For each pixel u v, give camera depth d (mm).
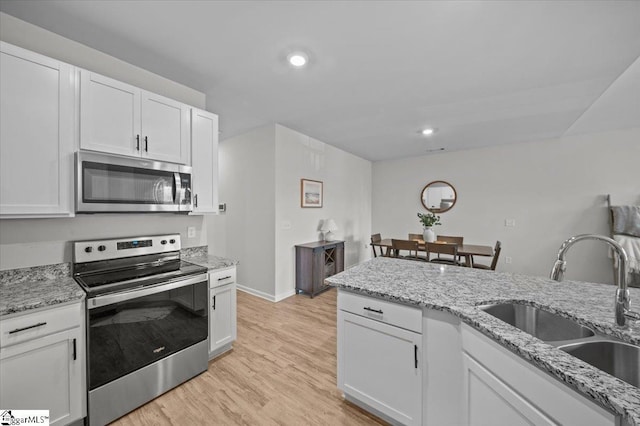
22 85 1398
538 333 1271
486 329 1012
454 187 5000
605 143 3818
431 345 1294
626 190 3717
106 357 1506
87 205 1572
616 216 3561
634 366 954
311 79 2289
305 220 4055
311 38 1740
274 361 2143
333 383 1874
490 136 4023
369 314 1504
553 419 796
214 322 2111
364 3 1434
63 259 1726
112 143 1714
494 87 2412
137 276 1762
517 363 912
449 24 1595
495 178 4609
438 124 3467
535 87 2408
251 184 3789
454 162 5004
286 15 1533
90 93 1628
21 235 1583
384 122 3396
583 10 1468
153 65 2072
